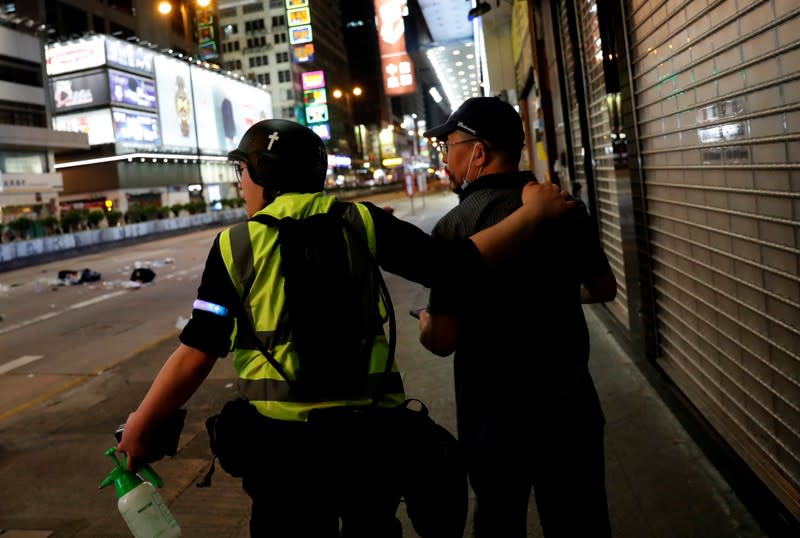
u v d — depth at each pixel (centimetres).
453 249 144
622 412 365
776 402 216
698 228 275
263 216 137
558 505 161
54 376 634
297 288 132
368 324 140
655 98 317
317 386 132
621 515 263
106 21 5897
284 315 132
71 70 5325
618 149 387
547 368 156
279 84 10631
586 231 164
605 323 569
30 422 487
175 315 937
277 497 131
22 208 4309
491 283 154
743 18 205
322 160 153
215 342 131
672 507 263
